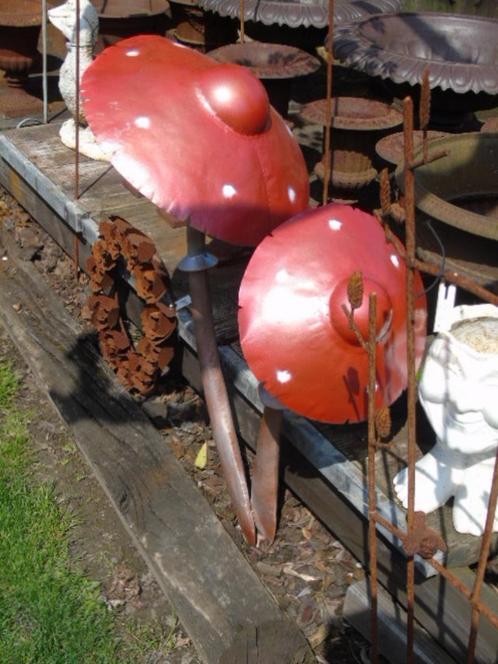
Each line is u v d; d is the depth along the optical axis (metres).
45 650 1.72
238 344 2.05
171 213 1.60
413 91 2.60
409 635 1.44
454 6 3.96
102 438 2.10
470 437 1.52
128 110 1.64
